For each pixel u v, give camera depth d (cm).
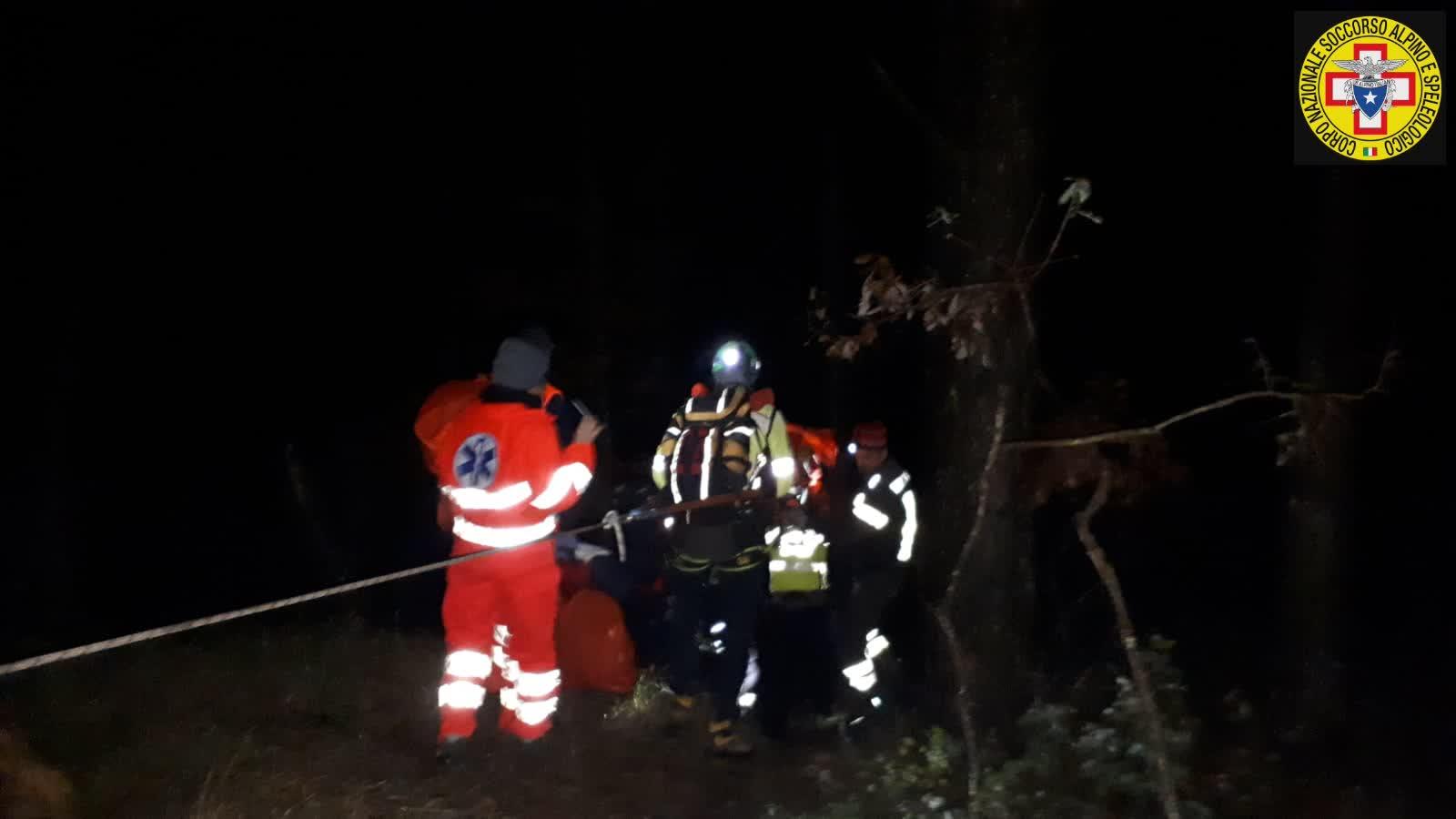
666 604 799
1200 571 1027
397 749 580
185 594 982
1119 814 512
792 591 685
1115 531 1121
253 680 655
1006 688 599
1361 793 574
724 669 626
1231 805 548
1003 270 570
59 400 1260
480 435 558
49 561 1008
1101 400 579
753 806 562
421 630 855
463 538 559
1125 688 546
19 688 614
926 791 554
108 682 635
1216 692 726
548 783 568
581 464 567
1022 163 577
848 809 534
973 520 596
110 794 481
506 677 602
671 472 642
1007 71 577
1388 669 761
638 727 665
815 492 745
